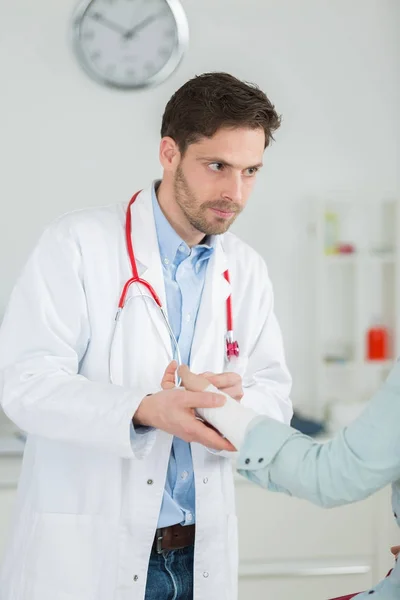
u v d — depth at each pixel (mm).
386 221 3807
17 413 1764
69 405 1708
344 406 3543
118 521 1796
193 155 1763
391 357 3762
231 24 3674
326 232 3684
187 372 1691
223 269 1993
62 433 1725
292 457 1395
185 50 3641
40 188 3588
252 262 2109
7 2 3512
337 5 3752
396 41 3805
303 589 3148
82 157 3609
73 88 3582
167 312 1926
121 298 1861
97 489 1806
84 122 3598
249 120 1705
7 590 1862
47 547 1794
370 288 3832
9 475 2990
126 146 3631
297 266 3775
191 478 1882
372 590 1429
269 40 3711
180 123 1780
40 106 3564
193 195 1790
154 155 3652
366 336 3760
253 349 2096
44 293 1817
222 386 1699
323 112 3773
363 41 3781
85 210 1977
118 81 3590
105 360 1861
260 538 3115
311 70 3752
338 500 1356
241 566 3107
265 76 3719
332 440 1387
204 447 1865
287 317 3779
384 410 1319
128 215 1962
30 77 3549
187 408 1601
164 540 1854
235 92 1719
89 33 3559
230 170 1749
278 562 3129
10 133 3555
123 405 1683
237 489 3098
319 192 3779
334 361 3703
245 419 1507
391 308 3764
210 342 1941
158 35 3604
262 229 3746
